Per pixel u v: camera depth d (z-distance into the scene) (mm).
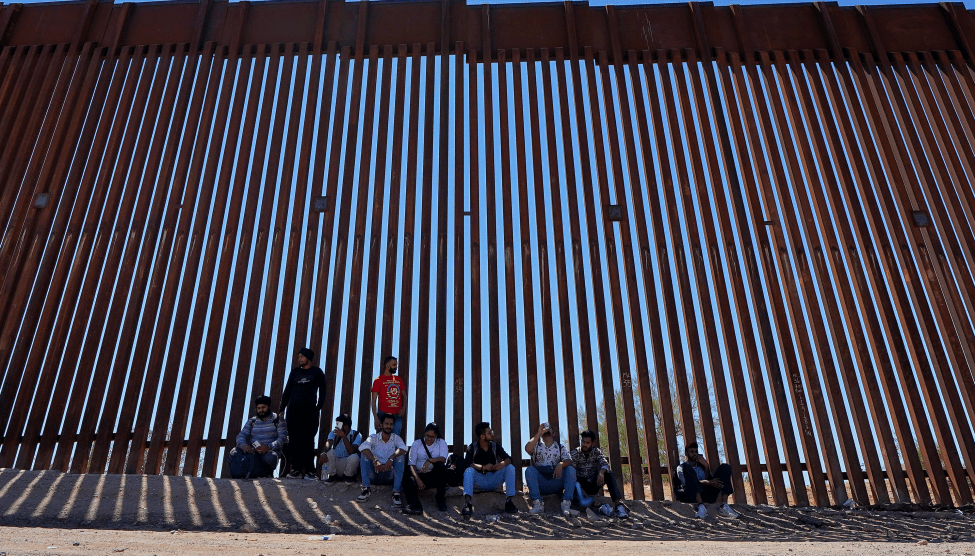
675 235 8961
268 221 9016
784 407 8039
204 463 7676
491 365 8219
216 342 8375
